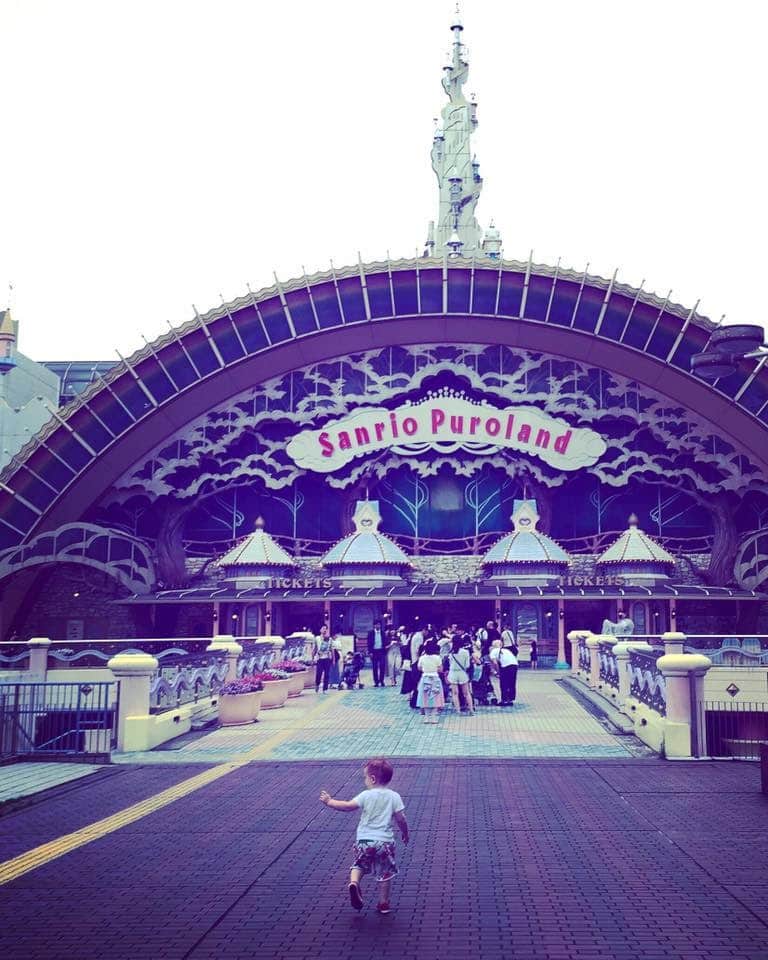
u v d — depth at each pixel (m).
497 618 56.12
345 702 32.72
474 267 62.44
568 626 59.50
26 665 40.66
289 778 18.02
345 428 62.16
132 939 8.81
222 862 11.59
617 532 61.91
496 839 12.60
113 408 61.91
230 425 62.94
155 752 22.03
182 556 62.34
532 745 22.47
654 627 57.19
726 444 60.91
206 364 62.50
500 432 61.78
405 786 16.92
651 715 22.75
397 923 9.19
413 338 63.75
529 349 63.50
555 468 61.50
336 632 59.00
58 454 61.56
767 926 8.99
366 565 58.34
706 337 60.53
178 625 62.56
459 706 29.55
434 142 87.25
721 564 60.22
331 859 11.69
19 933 9.01
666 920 9.18
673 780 17.42
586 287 61.66
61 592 63.44
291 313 62.88
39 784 17.72
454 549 62.56
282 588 59.16
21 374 70.44
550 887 10.32
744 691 27.98
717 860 11.38
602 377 63.00
